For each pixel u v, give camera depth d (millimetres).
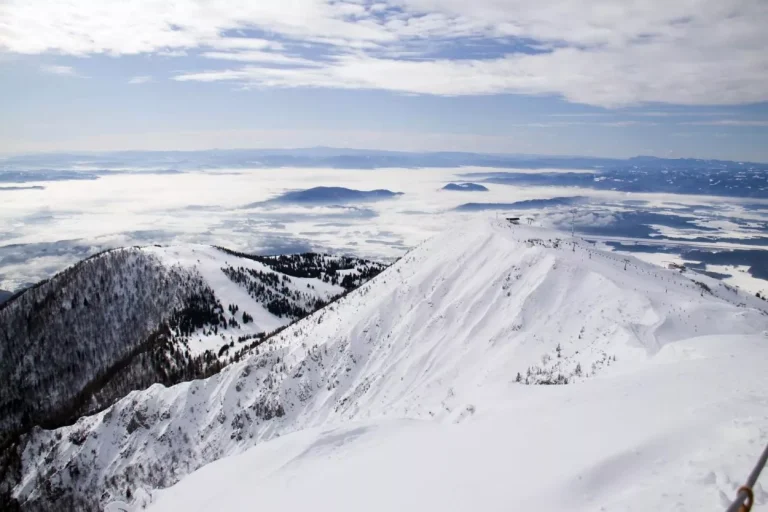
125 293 196250
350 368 81188
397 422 31953
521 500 14602
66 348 179625
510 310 72250
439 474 19391
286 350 90062
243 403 81625
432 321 80625
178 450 78062
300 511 21016
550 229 117125
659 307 58312
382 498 19219
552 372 49062
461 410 32125
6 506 77375
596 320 60656
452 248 104312
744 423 14773
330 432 30531
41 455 84562
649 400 20281
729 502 10820
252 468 29188
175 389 86312
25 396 166875
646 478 13484
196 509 27094
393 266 114438
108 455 80625
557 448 17594
